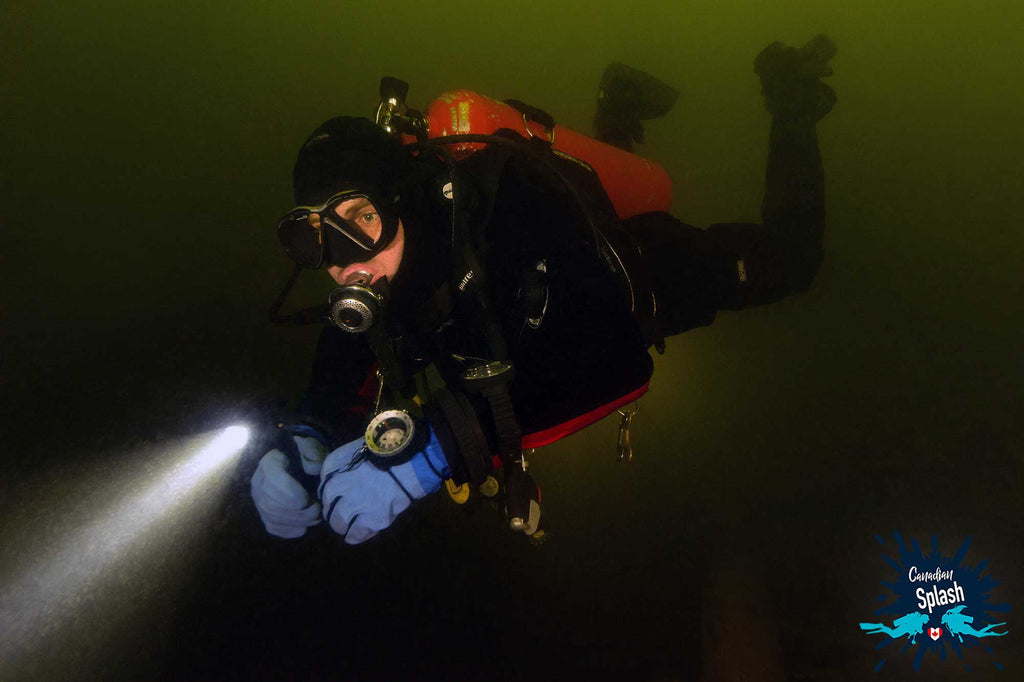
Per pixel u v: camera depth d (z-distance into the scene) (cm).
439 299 92
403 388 104
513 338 100
